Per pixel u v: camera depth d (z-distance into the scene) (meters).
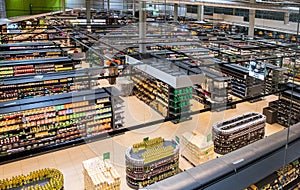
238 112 10.31
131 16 19.50
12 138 6.70
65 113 7.22
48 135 7.09
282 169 3.18
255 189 2.90
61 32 16.91
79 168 6.57
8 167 6.55
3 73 11.29
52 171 5.63
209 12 17.77
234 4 11.41
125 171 5.92
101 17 19.95
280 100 9.27
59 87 10.14
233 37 15.46
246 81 11.67
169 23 14.93
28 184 5.21
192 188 2.88
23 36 17.45
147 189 3.07
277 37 11.95
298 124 3.75
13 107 6.91
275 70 10.59
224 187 2.85
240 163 3.17
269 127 9.06
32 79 9.97
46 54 13.86
